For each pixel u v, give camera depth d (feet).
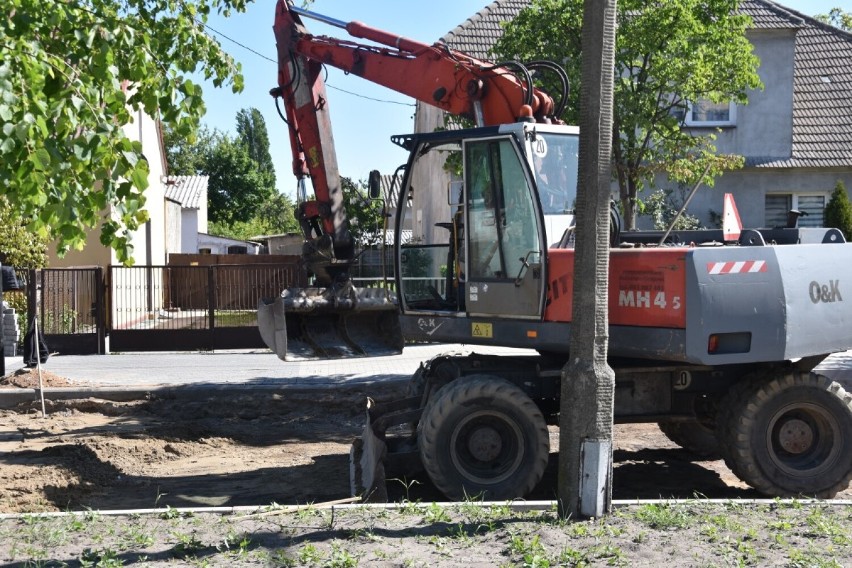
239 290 61.36
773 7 72.02
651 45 42.98
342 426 38.73
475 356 27.94
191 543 18.56
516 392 24.85
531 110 28.32
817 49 79.10
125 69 19.56
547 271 25.05
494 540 18.76
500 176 26.18
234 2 30.32
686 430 31.53
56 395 43.14
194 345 60.49
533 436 24.77
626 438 35.55
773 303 24.22
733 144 71.20
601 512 19.90
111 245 18.34
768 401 25.23
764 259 24.35
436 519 20.29
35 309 46.78
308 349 37.24
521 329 25.71
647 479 29.17
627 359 26.40
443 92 33.09
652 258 24.32
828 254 25.54
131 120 19.12
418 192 29.81
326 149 38.19
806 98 75.00
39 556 17.88
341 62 36.70
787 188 71.15
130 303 61.52
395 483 27.25
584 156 18.93
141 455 32.40
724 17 44.50
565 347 24.84
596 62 18.65
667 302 23.99
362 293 38.32
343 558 17.43
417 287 29.17
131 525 20.20
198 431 36.83
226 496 26.84
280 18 38.68
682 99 46.75
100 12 20.38
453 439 24.63
